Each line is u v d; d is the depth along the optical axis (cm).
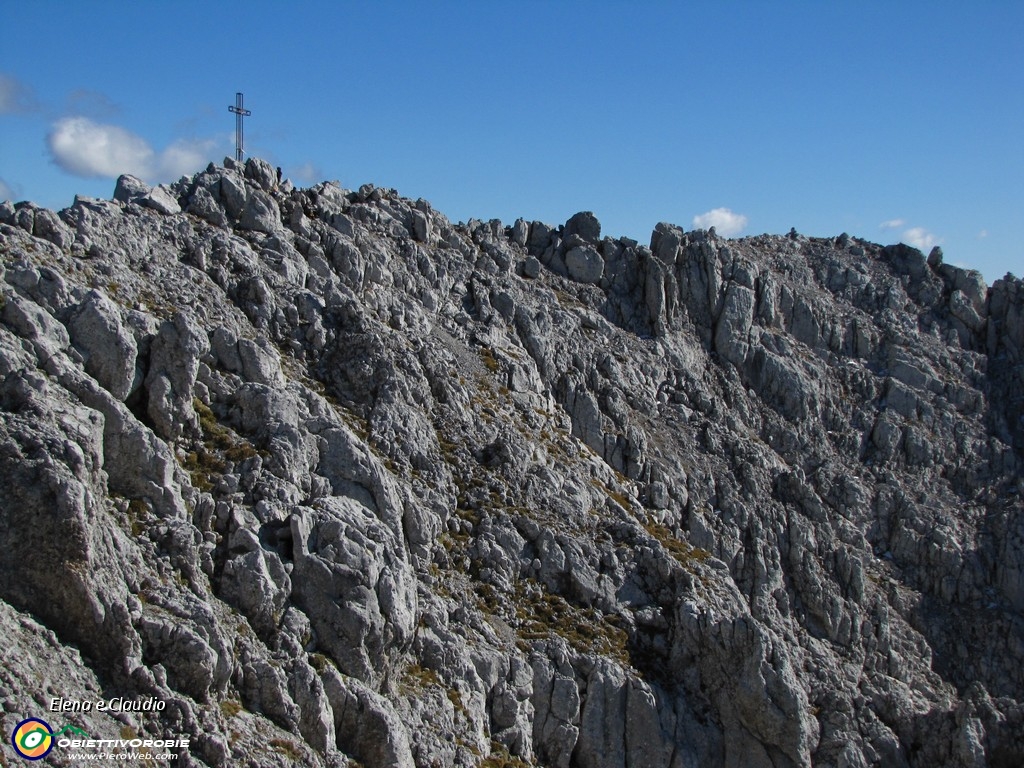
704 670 6419
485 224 9194
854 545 8638
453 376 7225
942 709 7544
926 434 9644
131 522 4662
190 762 4009
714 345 9556
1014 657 8262
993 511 9256
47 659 3984
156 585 4450
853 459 9369
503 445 6906
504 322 8250
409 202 8694
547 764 5825
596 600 6544
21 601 4097
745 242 10962
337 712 4725
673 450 8350
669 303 9331
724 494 8231
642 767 5984
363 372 6619
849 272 10856
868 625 8006
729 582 7262
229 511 4994
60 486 4162
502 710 5688
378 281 7631
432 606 5691
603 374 8531
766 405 9375
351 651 4919
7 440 4219
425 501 6275
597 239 9500
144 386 5200
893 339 10325
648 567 6831
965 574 8694
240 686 4497
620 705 6062
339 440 5775
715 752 6241
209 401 5559
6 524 4125
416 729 5059
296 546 4994
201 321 6006
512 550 6475
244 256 6750
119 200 6656
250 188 7194
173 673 4253
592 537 6856
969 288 10919
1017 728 7044
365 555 5100
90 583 4147
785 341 9788
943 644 8294
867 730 7025
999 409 10162
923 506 9088
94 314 5006
